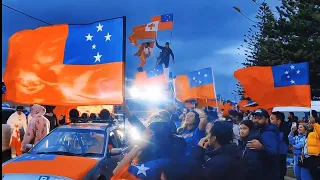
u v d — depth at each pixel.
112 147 8.06
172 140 4.32
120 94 6.13
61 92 6.28
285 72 9.40
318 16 26.98
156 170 4.10
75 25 6.38
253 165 5.25
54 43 6.35
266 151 5.59
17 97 6.35
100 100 6.18
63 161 7.13
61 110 12.03
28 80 6.32
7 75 6.39
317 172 8.27
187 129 6.41
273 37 31.45
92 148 7.80
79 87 6.26
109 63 6.20
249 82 9.57
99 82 6.21
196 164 4.16
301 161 8.58
